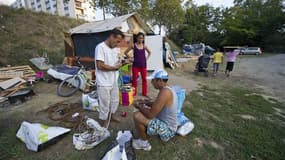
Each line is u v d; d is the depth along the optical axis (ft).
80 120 9.52
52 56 28.63
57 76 17.63
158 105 6.12
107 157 5.66
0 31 29.60
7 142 7.75
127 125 9.16
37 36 33.65
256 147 7.63
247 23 94.17
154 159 6.65
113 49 7.97
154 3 58.44
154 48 25.57
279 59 48.14
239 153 7.23
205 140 8.04
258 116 10.85
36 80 17.97
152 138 7.89
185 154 7.01
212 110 11.57
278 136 8.56
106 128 8.52
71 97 13.84
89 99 10.91
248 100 13.66
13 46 27.43
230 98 14.16
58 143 7.57
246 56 63.00
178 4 59.41
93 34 21.84
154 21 64.39
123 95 11.68
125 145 6.27
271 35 87.92
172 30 98.68
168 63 29.45
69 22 46.01
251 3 105.40
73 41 24.80
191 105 12.30
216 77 22.99
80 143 7.30
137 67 13.15
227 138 8.27
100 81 7.86
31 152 7.02
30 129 7.41
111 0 41.22
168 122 6.79
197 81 20.39
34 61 23.97
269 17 89.56
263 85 18.81
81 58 23.15
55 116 10.29
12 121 9.80
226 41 100.01
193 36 107.76
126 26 22.77
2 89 15.06
